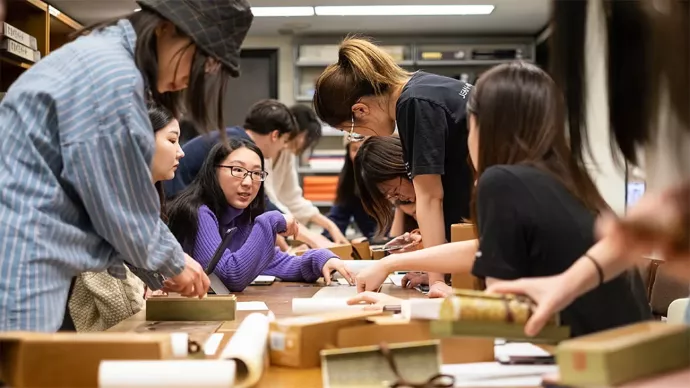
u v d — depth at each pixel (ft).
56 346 2.94
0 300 4.06
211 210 7.61
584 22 3.27
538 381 3.12
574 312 3.51
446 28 19.98
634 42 3.03
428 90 6.48
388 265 5.57
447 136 6.49
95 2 14.10
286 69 21.44
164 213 6.60
